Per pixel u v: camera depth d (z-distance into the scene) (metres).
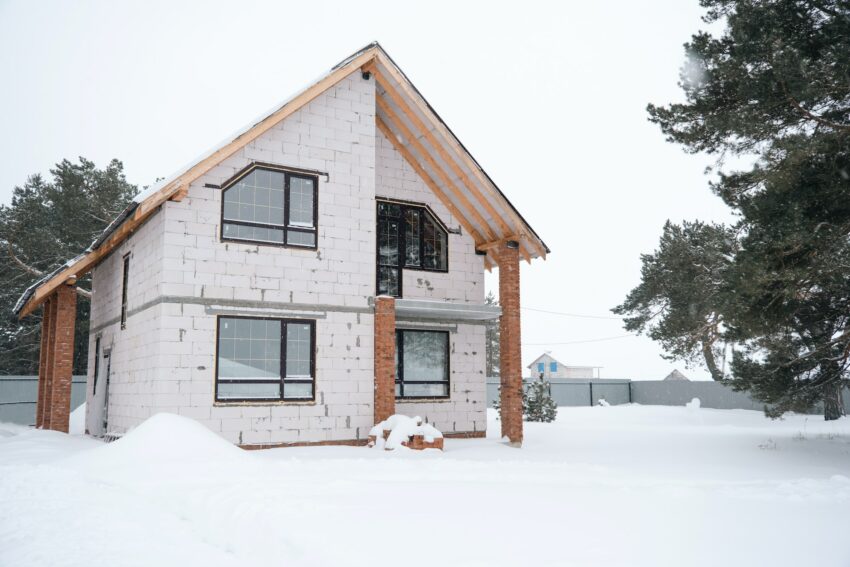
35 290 19.84
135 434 12.22
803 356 16.53
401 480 9.98
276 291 16.05
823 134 13.73
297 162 16.69
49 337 22.30
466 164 18.42
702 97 15.81
